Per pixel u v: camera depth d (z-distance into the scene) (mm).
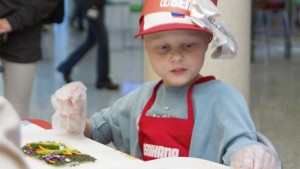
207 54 2068
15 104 2203
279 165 984
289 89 4566
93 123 1401
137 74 5207
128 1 8492
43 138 1208
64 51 6484
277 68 5637
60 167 981
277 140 3088
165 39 1163
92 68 5484
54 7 2178
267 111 3773
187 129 1203
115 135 1412
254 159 931
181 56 1172
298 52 6723
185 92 1249
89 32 4504
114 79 4918
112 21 8812
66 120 1234
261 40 7051
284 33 6938
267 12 7176
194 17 1143
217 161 1146
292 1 7484
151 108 1293
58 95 1233
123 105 1399
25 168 493
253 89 4543
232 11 2211
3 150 484
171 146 1203
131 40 7754
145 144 1258
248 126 1122
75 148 1131
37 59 2229
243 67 2264
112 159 1045
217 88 1220
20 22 2080
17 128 571
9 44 2148
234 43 1221
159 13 1171
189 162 986
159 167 964
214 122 1178
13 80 2189
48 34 7965
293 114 3693
